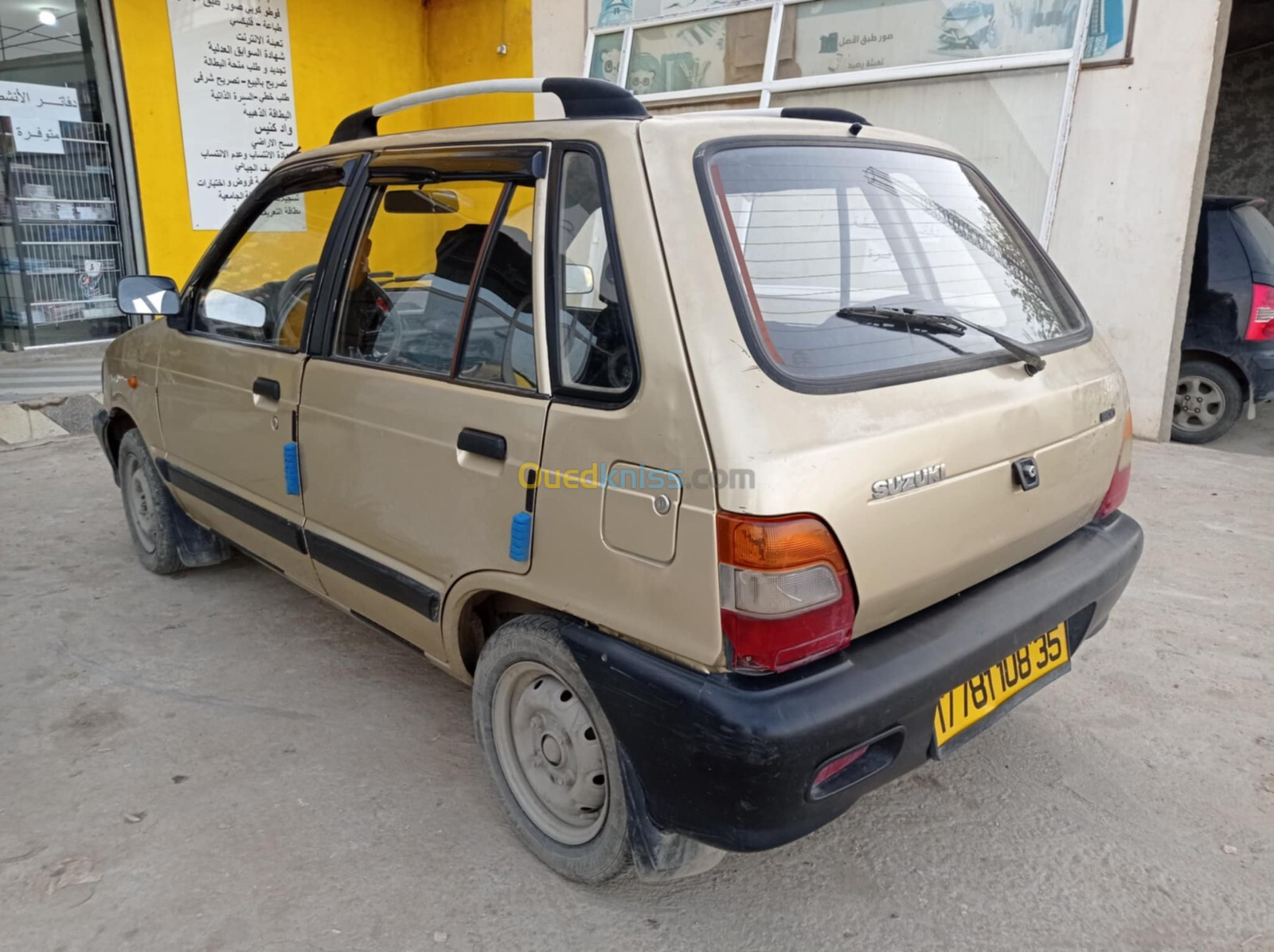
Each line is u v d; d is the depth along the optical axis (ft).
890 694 6.04
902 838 8.13
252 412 10.12
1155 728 9.77
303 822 8.23
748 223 6.48
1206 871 7.69
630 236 6.29
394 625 8.91
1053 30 20.68
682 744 5.97
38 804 8.42
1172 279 20.27
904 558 6.22
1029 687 7.43
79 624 12.06
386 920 7.10
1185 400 21.72
